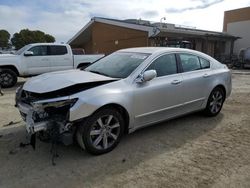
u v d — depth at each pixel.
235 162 4.07
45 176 3.63
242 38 32.31
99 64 5.44
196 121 5.98
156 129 5.43
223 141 4.88
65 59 13.20
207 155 4.30
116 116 4.32
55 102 3.82
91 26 28.22
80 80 4.25
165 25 26.70
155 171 3.78
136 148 4.52
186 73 5.48
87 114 3.94
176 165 3.96
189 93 5.47
